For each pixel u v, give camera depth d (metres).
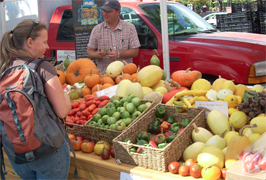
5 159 2.52
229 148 1.74
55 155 1.69
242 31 4.77
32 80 1.54
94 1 4.77
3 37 1.65
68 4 6.23
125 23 4.14
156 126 2.30
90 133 2.30
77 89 3.29
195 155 1.89
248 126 1.74
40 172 1.69
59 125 1.69
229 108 2.33
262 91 2.36
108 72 3.32
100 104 2.55
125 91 2.83
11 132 1.50
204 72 4.07
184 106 2.45
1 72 1.64
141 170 1.84
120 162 1.96
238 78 3.79
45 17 5.94
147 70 2.94
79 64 3.58
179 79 2.89
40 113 1.56
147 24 4.63
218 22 4.96
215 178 1.66
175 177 1.73
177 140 1.91
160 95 2.77
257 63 3.69
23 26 1.61
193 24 4.63
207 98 2.51
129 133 2.10
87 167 2.09
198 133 2.06
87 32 4.88
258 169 1.49
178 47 4.29
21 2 5.89
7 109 1.50
